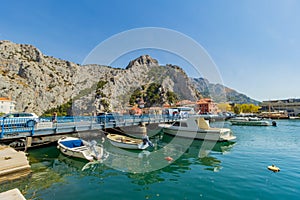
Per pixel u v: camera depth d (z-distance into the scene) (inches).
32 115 520.1
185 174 265.7
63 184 229.8
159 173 269.9
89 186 223.5
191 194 202.4
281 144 518.0
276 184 227.6
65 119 585.3
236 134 741.9
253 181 237.9
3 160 268.2
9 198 118.8
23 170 257.1
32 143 431.2
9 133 381.1
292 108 3097.9
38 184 228.5
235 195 199.8
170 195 200.2
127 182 236.4
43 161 332.2
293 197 195.0
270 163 321.4
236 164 316.5
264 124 1136.8
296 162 327.3
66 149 364.2
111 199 191.0
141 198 193.3
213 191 209.2
